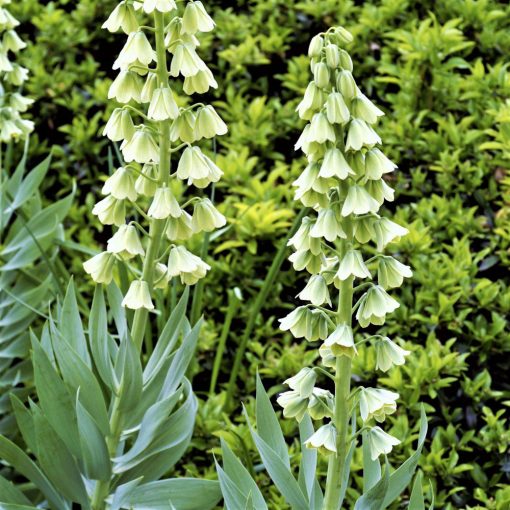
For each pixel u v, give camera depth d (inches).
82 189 246.8
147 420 143.8
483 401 181.5
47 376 139.5
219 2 257.3
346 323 113.7
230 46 235.9
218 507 180.5
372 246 199.8
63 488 142.5
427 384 179.2
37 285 205.0
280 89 239.6
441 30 213.9
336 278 117.0
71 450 143.7
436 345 181.5
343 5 237.6
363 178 114.0
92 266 134.9
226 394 193.0
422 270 190.9
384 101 225.5
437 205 200.2
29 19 261.9
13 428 197.6
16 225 211.3
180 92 241.3
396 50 226.5
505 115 191.8
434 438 177.5
